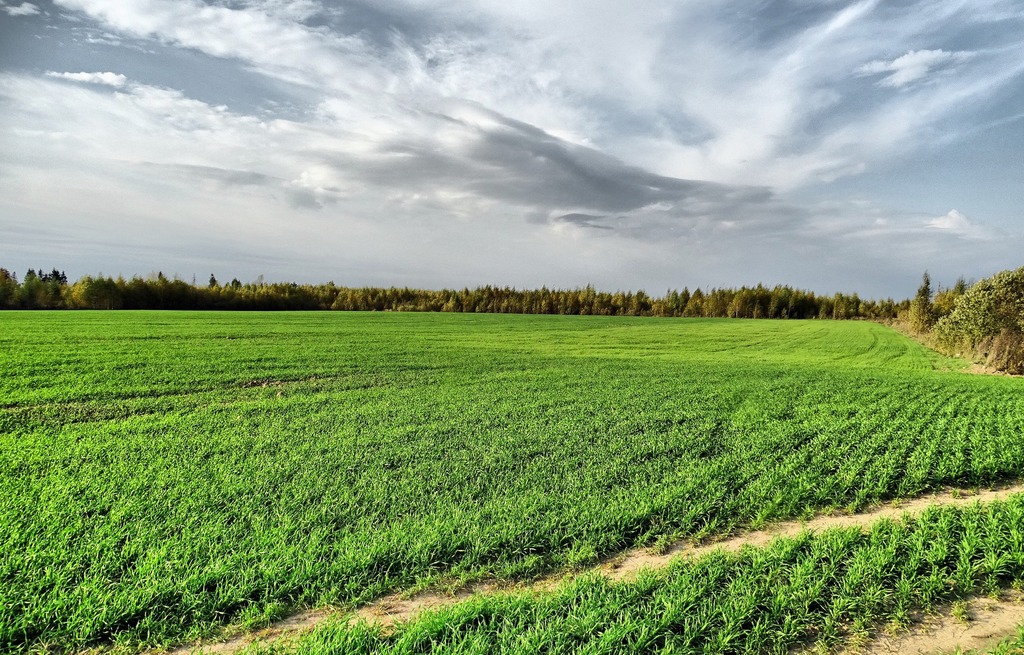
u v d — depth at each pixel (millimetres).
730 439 12609
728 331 67875
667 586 5902
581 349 40688
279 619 5637
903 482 9445
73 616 5410
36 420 13812
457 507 8375
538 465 10586
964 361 38781
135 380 19672
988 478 9945
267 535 7297
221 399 17250
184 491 8938
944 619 5387
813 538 7109
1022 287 33125
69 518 7742
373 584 6195
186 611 5617
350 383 20797
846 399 17984
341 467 10383
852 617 5418
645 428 13711
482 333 52812
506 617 5297
